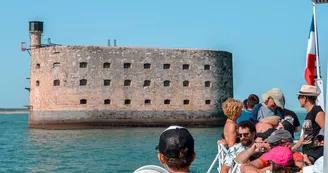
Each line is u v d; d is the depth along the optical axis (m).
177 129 6.65
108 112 95.56
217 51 101.56
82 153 54.25
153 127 97.44
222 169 11.12
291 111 14.91
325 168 6.45
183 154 6.52
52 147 62.62
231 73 104.94
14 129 107.19
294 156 10.87
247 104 15.47
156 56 97.75
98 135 82.06
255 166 9.76
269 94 14.16
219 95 101.81
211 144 62.81
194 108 99.38
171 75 98.44
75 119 94.56
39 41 101.38
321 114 11.57
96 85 95.19
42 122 96.94
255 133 11.12
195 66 99.62
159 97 97.81
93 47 95.12
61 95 95.12
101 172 39.00
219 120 101.44
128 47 96.69
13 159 48.78
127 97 96.44
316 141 11.58
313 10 15.28
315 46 15.24
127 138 75.19
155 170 7.03
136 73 97.00
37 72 98.38
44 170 40.81
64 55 95.06
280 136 10.41
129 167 41.84
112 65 95.88
